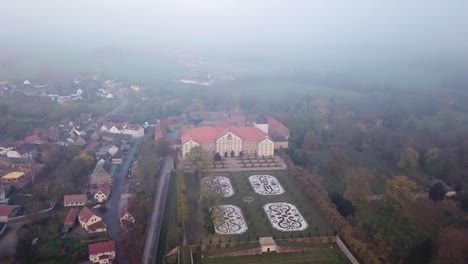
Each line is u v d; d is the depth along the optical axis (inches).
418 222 7401.6
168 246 6565.0
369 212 7810.0
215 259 6294.3
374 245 6569.9
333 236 6909.5
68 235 6978.4
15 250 6486.2
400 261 6205.7
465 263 5713.6
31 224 7204.7
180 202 7741.1
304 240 6786.4
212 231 6914.4
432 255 6146.7
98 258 6205.7
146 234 7022.6
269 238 6756.9
